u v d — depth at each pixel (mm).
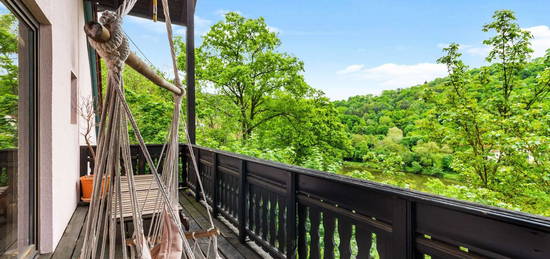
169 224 1530
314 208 2219
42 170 2811
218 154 4051
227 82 13289
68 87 3766
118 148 969
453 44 8344
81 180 4535
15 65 2344
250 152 9734
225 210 3828
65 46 3566
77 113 4664
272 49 14273
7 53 2199
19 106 2428
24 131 2531
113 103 935
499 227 1117
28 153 2621
